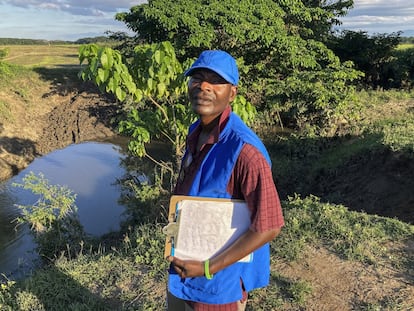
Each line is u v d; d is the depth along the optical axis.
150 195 8.98
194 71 1.78
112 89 5.68
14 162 14.46
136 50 6.19
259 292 3.89
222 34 14.69
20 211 10.62
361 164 9.33
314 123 13.04
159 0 14.95
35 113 19.62
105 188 11.93
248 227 1.70
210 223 1.72
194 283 1.86
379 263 4.33
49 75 23.53
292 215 5.34
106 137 17.80
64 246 7.44
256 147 1.70
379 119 12.79
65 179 12.91
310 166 10.92
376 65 20.34
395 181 8.16
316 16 16.98
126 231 8.25
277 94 13.73
